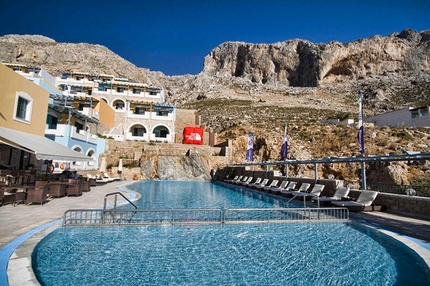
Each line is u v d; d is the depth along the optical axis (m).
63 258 6.58
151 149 36.06
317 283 5.45
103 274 5.72
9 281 4.46
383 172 27.08
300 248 7.61
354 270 6.13
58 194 14.28
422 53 119.94
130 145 36.88
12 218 9.24
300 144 39.66
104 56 108.69
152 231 8.86
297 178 19.94
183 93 110.56
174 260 6.58
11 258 5.52
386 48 120.31
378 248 7.66
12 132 16.25
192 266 6.25
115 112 43.34
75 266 6.12
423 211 10.43
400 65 119.62
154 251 7.16
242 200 17.89
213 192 22.62
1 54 89.31
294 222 10.26
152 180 33.28
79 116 31.94
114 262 6.38
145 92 50.09
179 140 49.75
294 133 43.84
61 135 26.14
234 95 97.75
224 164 36.59
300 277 5.73
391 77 113.12
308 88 114.88
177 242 7.90
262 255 7.03
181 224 9.62
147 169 34.03
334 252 7.32
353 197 13.88
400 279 5.66
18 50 91.62
